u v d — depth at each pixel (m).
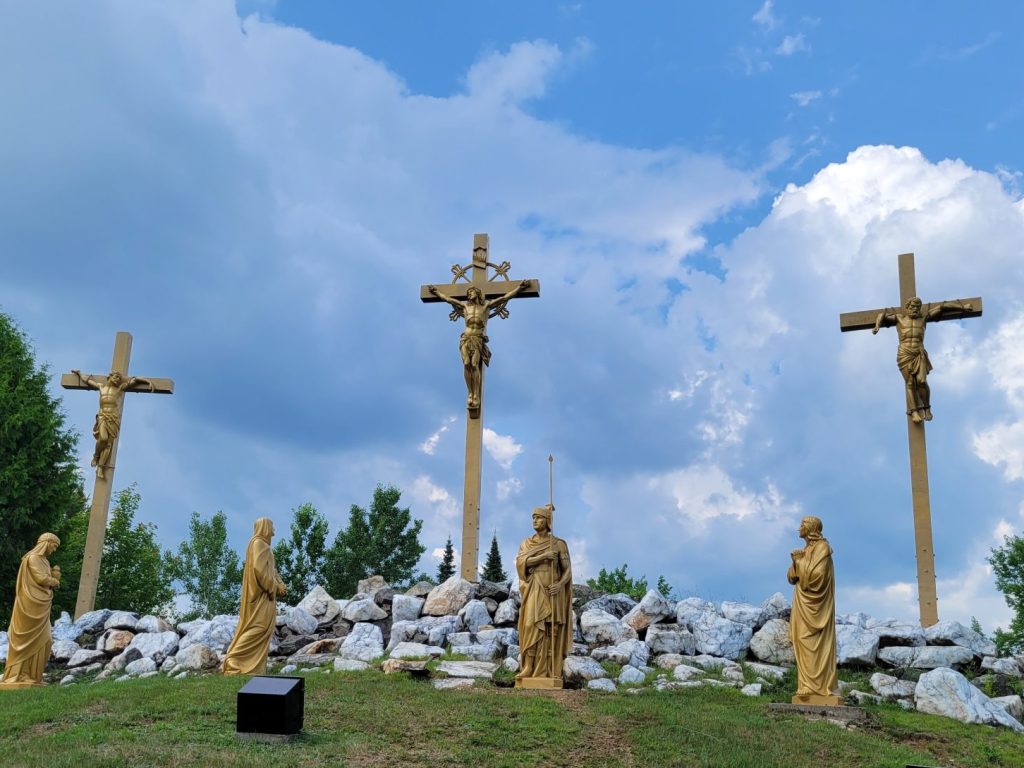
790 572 16.59
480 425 23.77
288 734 12.80
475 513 22.91
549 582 16.70
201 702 14.54
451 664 17.67
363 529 36.53
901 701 16.56
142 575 38.38
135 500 39.81
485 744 13.18
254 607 18.00
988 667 18.02
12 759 11.89
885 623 20.09
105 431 25.05
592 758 12.85
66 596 34.06
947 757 13.95
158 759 11.83
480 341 23.72
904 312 22.64
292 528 36.56
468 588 21.64
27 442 31.83
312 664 18.91
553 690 16.00
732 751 13.16
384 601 22.14
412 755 12.55
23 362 33.81
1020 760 14.02
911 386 22.23
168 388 25.64
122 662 20.42
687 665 18.23
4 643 21.88
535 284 24.06
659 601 20.28
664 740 13.51
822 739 13.88
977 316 22.53
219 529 39.56
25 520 31.09
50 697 15.63
